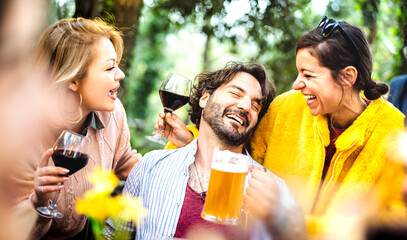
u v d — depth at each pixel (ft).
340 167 5.90
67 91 5.50
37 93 2.18
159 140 6.25
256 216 4.13
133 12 10.64
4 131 2.03
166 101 6.34
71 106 5.56
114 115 6.54
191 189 5.57
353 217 2.77
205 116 5.78
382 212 2.51
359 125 5.81
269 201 4.13
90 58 5.44
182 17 15.26
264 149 6.64
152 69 28.14
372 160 5.77
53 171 4.49
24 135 2.10
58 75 5.36
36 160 5.23
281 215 3.98
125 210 3.68
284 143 6.36
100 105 5.67
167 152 5.96
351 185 5.77
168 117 6.47
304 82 5.83
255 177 4.37
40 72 5.39
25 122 2.10
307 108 6.30
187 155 5.77
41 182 4.47
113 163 6.78
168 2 14.49
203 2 14.23
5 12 1.94
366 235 2.53
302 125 6.25
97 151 6.08
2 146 2.04
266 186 4.25
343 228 2.81
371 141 5.82
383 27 15.84
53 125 5.36
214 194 4.09
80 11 9.80
